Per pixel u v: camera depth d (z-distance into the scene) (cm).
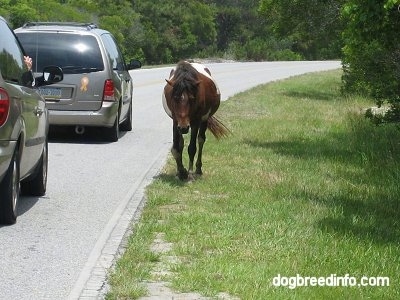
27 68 998
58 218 962
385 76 1628
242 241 851
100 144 1609
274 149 1568
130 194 1116
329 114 2397
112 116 1609
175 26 7688
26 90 950
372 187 1192
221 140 1658
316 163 1406
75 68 1592
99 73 1595
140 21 7269
